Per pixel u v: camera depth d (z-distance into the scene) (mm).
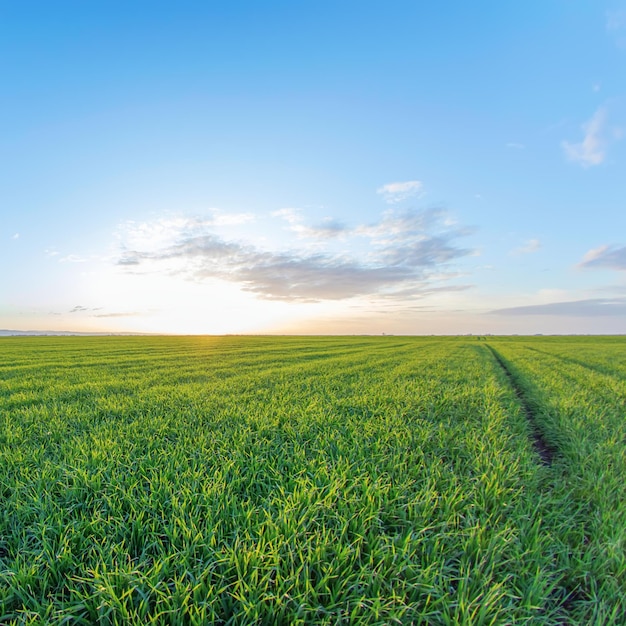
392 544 3082
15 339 62344
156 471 4680
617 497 4141
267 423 6945
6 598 2592
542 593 2758
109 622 2465
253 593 2598
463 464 5137
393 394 10078
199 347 39844
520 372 16969
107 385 12477
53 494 4137
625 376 15828
